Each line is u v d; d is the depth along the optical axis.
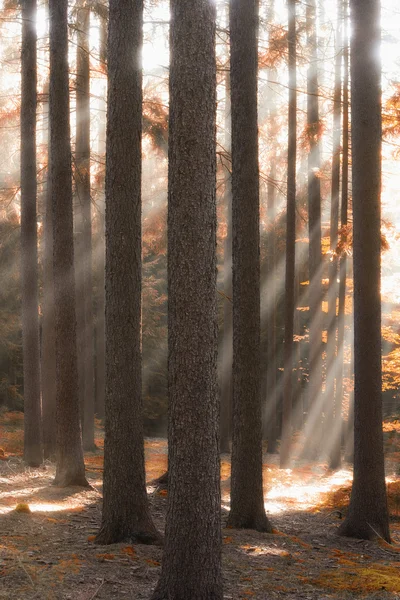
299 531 11.09
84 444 21.44
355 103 10.83
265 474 17.77
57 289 13.23
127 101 9.01
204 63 6.18
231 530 10.22
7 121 18.75
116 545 8.39
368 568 8.33
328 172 22.30
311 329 22.14
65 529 9.23
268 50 18.05
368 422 10.73
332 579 7.59
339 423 20.16
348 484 16.91
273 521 11.95
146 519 8.88
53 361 17.50
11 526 8.91
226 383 23.95
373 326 10.72
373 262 10.72
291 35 18.86
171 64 6.25
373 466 10.70
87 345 22.20
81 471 13.14
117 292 8.97
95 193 21.95
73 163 17.56
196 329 6.11
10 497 11.28
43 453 16.88
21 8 15.98
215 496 6.16
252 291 10.69
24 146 15.70
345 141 19.53
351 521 10.72
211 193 6.23
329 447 21.14
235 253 10.77
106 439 8.94
